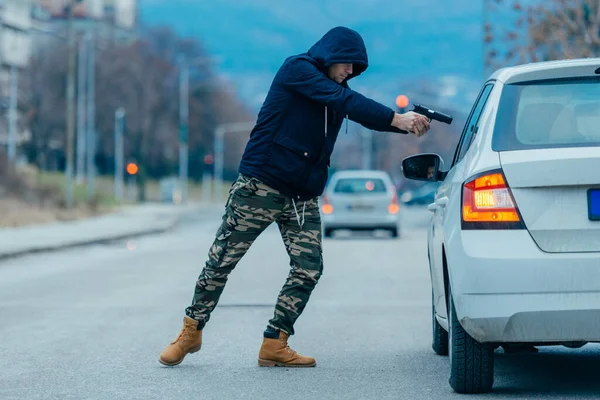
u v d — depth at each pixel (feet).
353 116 25.76
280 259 70.95
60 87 335.06
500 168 21.70
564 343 23.82
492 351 23.17
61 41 345.92
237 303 43.29
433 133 419.95
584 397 23.22
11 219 130.93
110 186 339.77
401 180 418.31
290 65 26.30
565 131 22.21
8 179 164.35
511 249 21.34
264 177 26.55
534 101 22.77
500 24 107.45
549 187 21.39
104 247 92.94
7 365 28.48
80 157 253.85
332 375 26.71
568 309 21.01
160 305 43.88
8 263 72.64
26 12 317.83
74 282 55.88
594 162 21.22
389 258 73.41
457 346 23.15
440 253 24.34
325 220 105.60
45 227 125.59
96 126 341.41
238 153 448.24
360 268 63.72
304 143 26.48
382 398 23.63
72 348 31.58
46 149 331.77
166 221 149.89
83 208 171.63
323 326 36.50
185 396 24.04
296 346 31.86
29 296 48.11
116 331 35.50
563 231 21.25
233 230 27.09
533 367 27.53
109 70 345.31
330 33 26.40
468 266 21.50
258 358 28.48
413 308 42.04
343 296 46.80
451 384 23.68
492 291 21.29
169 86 369.50
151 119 358.64
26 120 304.71
